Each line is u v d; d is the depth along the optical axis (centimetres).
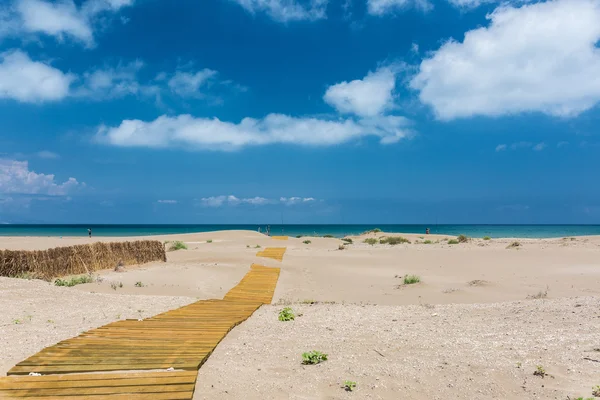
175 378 544
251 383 547
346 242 4028
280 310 1144
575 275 1739
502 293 1452
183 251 2931
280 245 3753
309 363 623
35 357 628
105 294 1288
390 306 1220
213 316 989
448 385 531
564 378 536
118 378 541
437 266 2164
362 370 588
